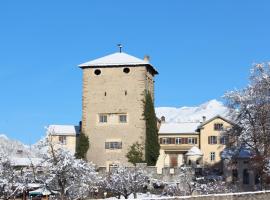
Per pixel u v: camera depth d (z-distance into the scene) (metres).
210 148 104.00
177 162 106.44
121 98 96.25
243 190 76.81
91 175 56.69
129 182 72.75
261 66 85.06
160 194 76.50
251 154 85.31
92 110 97.00
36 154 71.81
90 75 97.62
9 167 57.88
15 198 62.19
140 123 95.31
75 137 104.00
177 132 106.69
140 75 96.06
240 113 83.75
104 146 95.88
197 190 74.00
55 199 55.09
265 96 82.88
